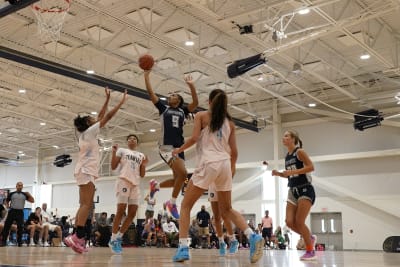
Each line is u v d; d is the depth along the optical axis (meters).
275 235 18.88
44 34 11.39
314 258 5.16
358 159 19.17
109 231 15.98
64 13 11.30
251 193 21.36
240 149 21.91
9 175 30.70
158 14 12.77
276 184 20.39
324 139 19.84
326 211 19.52
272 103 20.91
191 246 17.23
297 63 15.36
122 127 23.78
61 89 18.86
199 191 3.94
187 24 13.44
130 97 19.64
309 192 5.23
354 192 18.97
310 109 19.78
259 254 3.98
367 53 15.41
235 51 15.51
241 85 18.84
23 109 21.64
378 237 18.23
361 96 18.69
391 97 18.11
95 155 6.08
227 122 4.03
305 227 5.21
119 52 15.33
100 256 5.27
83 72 13.67
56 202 27.89
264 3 12.01
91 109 21.69
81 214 5.92
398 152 17.91
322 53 15.70
